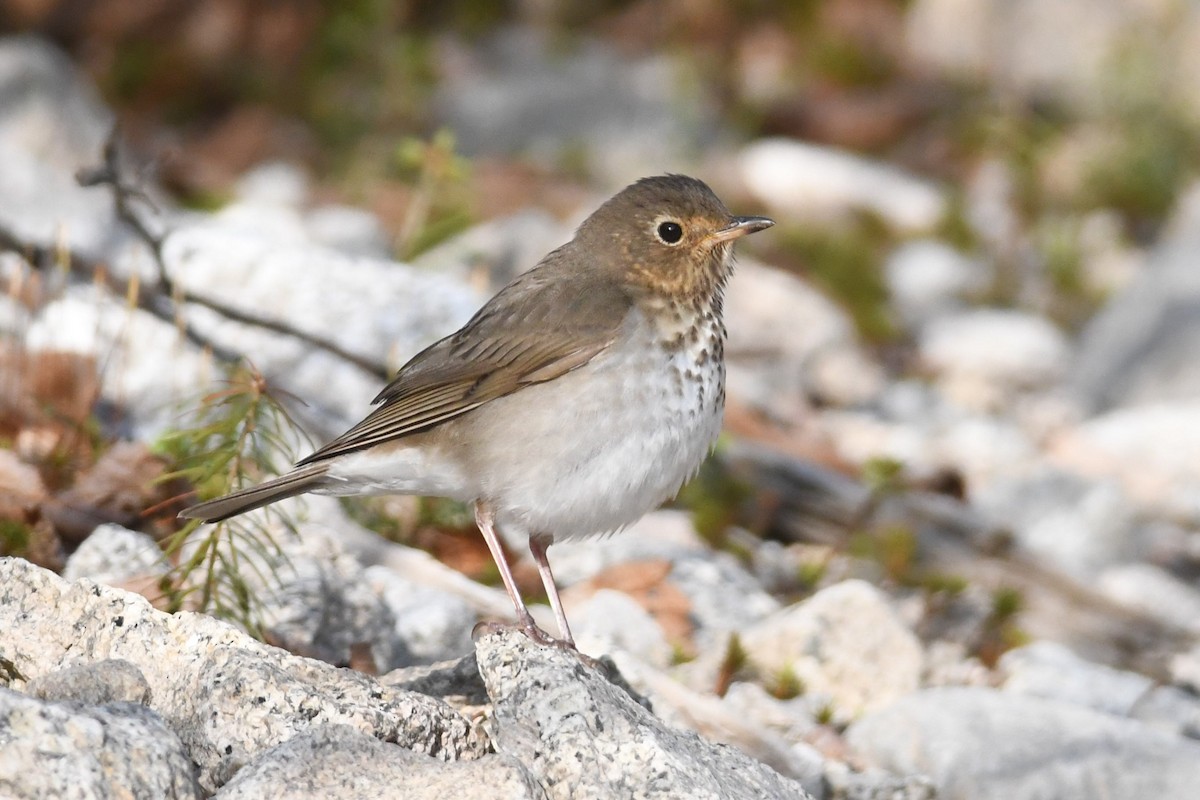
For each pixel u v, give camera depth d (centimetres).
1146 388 1997
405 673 898
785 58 3012
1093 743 980
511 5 3052
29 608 803
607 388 952
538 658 782
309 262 1449
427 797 689
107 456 1148
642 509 977
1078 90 2911
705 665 1095
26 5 2564
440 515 1259
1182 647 1326
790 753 959
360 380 1388
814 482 1434
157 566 1016
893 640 1122
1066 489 1600
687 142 2641
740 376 1852
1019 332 2133
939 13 3023
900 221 2506
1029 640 1269
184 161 2294
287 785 680
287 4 2666
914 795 930
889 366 2081
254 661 749
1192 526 1659
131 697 740
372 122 2523
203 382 1267
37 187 1691
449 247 1947
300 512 1132
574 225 2166
